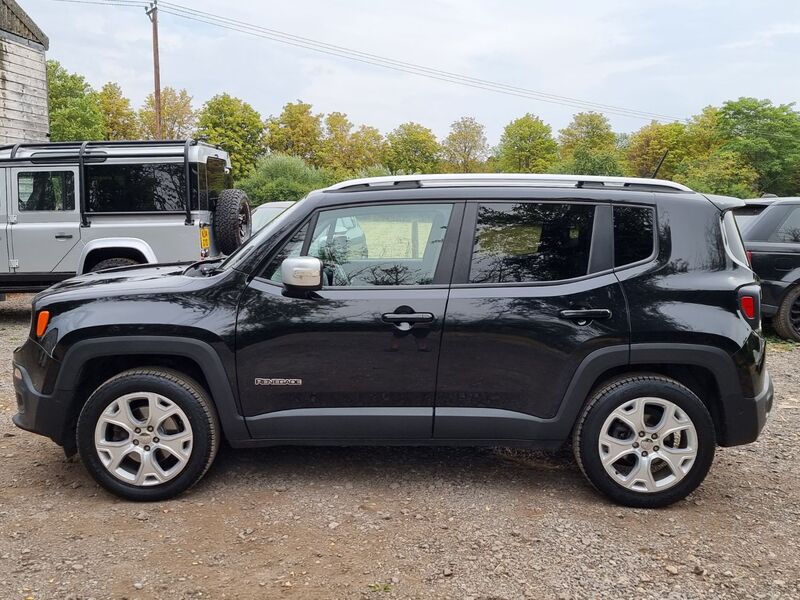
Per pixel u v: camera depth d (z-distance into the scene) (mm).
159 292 3826
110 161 8906
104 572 3055
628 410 3729
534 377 3740
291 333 3736
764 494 3992
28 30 15484
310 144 70375
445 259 3818
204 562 3152
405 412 3779
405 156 77000
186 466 3777
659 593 2939
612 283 3734
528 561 3188
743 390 3703
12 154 8898
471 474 4238
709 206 3875
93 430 3750
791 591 2961
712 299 3707
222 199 9492
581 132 85688
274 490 3957
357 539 3383
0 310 10828
